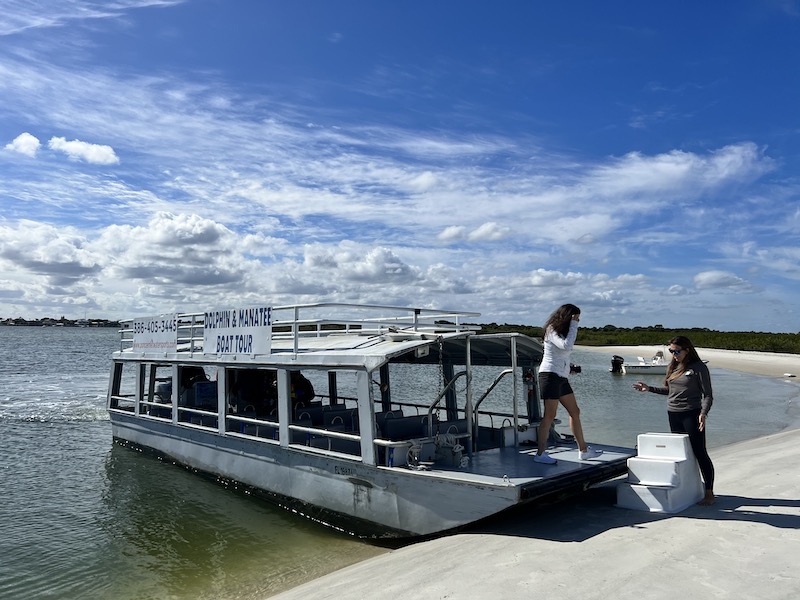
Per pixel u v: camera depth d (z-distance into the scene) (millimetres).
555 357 8297
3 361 51125
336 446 9750
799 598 4797
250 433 11266
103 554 8750
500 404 23703
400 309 9062
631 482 7867
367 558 8008
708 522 6867
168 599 7297
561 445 9633
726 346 83062
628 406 25297
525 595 5254
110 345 86125
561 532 7012
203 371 14227
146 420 14484
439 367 10992
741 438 17578
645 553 6008
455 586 5656
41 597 7453
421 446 8359
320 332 11555
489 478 7359
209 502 10898
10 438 17500
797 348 73062
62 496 11570
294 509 9781
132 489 11875
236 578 7773
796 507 7426
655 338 121625
